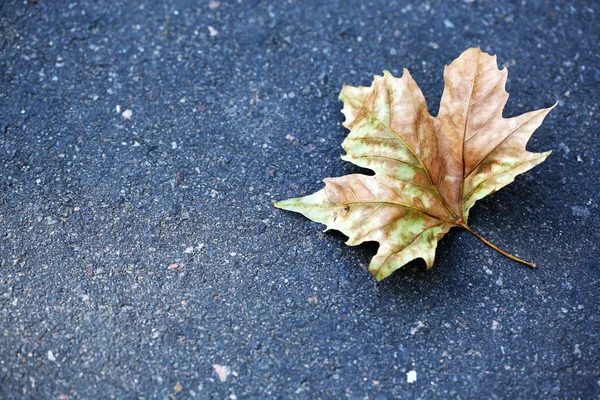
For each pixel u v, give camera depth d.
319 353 0.80
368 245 0.83
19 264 0.82
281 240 0.83
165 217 0.84
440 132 0.83
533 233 0.84
